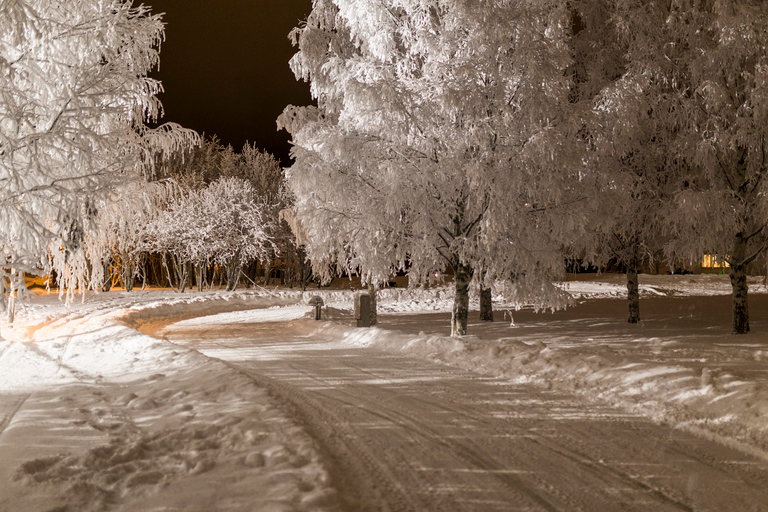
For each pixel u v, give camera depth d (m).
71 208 11.35
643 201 16.55
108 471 4.31
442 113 12.17
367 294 18.22
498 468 4.69
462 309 13.98
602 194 13.10
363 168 12.62
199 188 52.66
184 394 7.07
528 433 5.76
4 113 10.47
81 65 12.11
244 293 38.25
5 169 11.13
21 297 11.42
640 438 5.60
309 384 8.45
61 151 11.54
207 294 39.38
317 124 14.41
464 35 12.41
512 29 11.49
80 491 3.95
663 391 7.19
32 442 5.17
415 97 12.34
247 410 6.02
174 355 10.33
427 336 12.45
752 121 13.90
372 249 12.86
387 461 4.83
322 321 18.78
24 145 10.80
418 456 4.98
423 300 34.97
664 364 8.28
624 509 3.88
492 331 16.50
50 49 11.80
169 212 43.16
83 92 11.81
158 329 19.75
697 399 6.70
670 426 6.05
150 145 15.38
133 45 13.23
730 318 20.16
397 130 11.94
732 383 6.87
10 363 10.43
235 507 3.57
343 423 6.10
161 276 61.62
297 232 24.70
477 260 12.43
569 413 6.61
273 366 10.32
